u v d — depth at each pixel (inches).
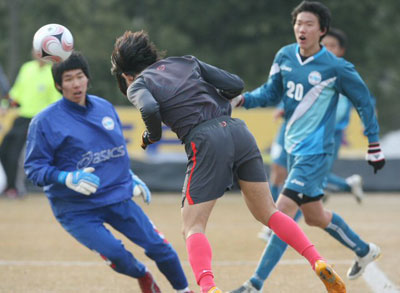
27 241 1278.3
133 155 2096.5
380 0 4296.3
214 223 1508.4
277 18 4138.8
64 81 791.1
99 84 3905.0
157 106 691.4
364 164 2062.0
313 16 879.1
